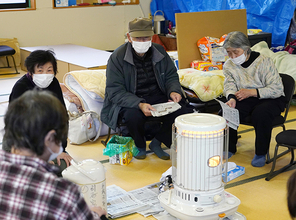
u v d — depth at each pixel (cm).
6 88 527
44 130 109
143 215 222
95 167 204
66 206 108
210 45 443
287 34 578
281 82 299
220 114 315
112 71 306
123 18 782
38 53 234
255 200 241
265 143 291
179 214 201
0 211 107
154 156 320
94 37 758
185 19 446
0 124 370
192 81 376
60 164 241
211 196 201
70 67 514
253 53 303
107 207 229
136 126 295
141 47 292
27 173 108
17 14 663
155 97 316
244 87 308
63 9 709
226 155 214
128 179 275
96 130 355
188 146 195
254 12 605
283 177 275
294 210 126
